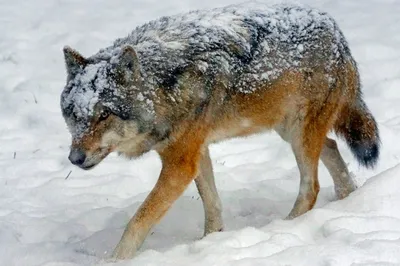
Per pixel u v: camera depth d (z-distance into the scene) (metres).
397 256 7.81
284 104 9.96
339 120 10.69
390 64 16.06
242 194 11.20
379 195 9.49
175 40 9.25
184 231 10.24
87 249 9.38
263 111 9.86
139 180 12.09
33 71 17.02
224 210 10.75
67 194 11.56
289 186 11.50
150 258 8.51
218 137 9.82
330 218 9.07
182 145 9.17
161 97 8.93
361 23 18.53
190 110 9.11
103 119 8.59
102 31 18.97
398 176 9.74
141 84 8.78
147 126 8.92
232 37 9.52
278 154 12.88
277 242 8.48
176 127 9.09
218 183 11.73
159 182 9.23
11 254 9.16
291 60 9.77
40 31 19.20
